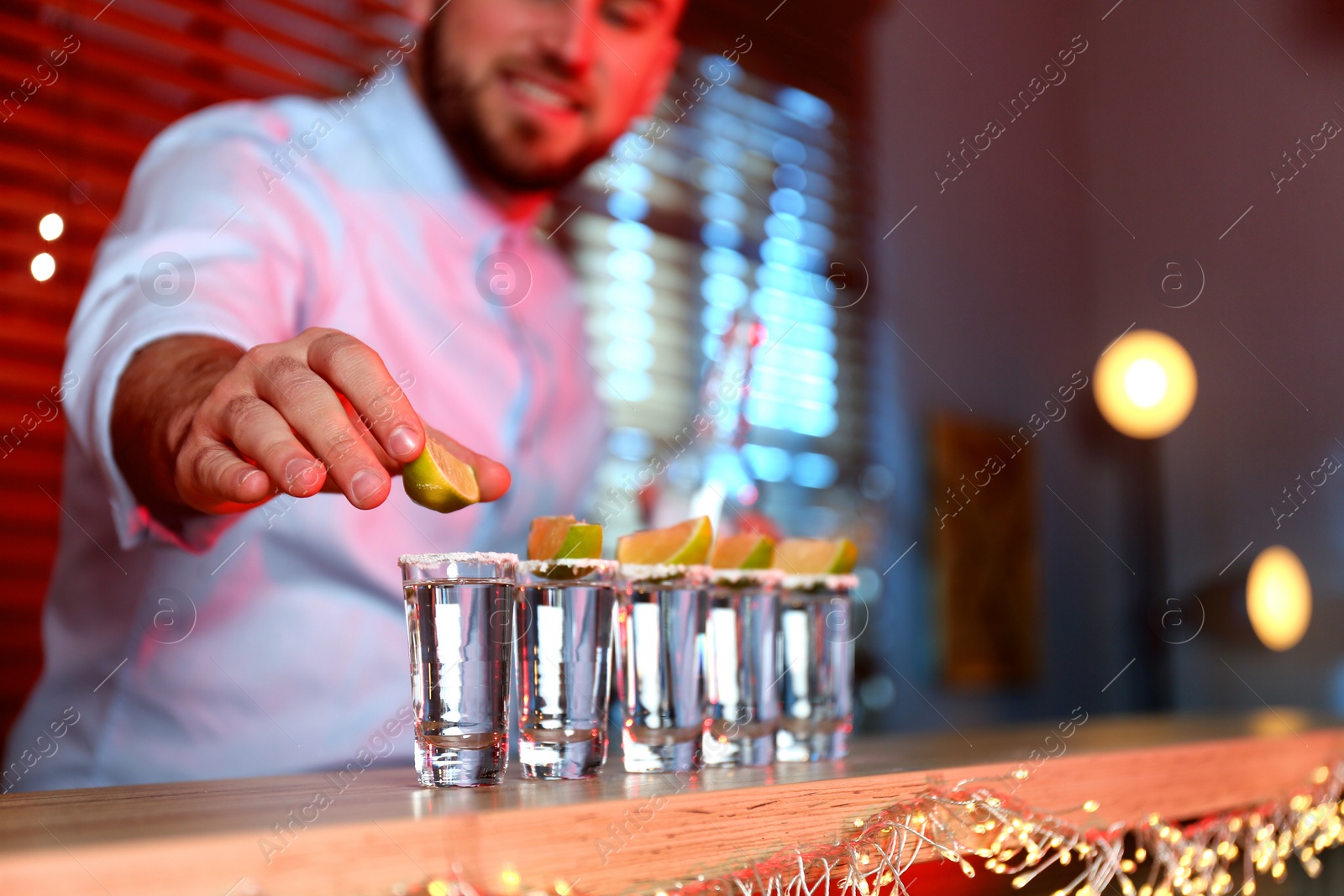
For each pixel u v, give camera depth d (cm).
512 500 203
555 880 62
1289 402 357
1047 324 363
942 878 93
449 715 73
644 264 239
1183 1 385
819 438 275
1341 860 146
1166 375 344
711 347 248
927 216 317
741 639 92
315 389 76
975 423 323
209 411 81
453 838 59
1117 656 370
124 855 49
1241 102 372
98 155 174
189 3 180
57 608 166
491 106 200
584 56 207
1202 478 370
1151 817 102
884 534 288
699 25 251
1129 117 391
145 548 161
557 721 78
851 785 78
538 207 215
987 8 351
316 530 171
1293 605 334
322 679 172
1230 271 371
